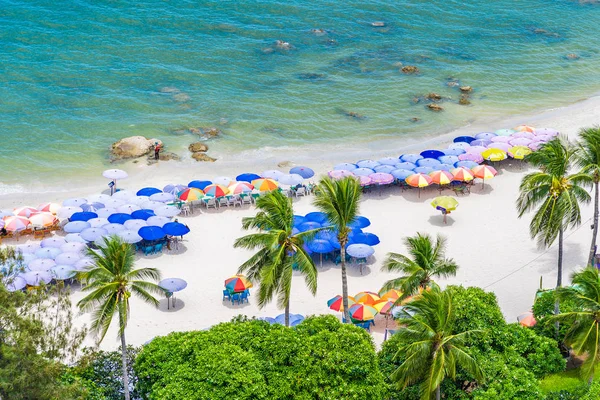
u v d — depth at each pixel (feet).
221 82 349.20
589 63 387.55
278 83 351.05
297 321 183.42
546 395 160.66
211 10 414.62
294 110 328.90
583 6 458.09
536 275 216.33
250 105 331.36
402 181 266.98
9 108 320.09
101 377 159.74
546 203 186.39
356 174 263.49
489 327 167.22
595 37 417.90
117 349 180.75
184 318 197.57
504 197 259.19
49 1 410.11
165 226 226.58
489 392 151.53
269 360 151.02
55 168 282.36
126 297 153.69
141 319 196.34
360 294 193.77
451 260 182.80
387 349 164.45
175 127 311.68
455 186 262.67
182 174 277.64
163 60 364.58
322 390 146.10
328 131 314.55
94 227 228.43
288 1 432.66
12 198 262.26
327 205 171.01
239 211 250.98
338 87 349.82
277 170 282.15
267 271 164.86
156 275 159.74
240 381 144.97
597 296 158.40
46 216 234.79
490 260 223.30
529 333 173.27
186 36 387.55
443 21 424.87
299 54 378.73
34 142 298.35
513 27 424.05
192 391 145.59
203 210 251.19
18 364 133.08
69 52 366.02
